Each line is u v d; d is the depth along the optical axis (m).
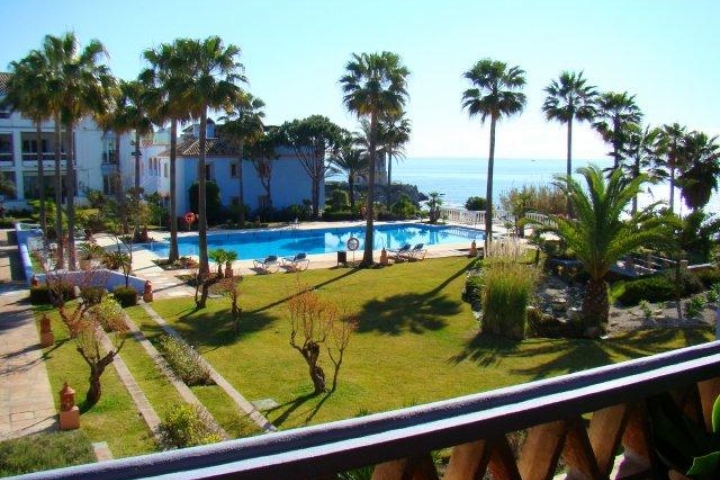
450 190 105.88
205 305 21.44
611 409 2.29
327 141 46.66
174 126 29.23
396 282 25.42
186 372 13.96
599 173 18.22
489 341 17.39
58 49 24.66
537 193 38.94
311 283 25.31
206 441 9.29
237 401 12.50
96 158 49.19
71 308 19.84
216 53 25.05
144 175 51.38
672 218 18.67
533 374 14.62
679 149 33.72
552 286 23.83
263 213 45.28
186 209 43.88
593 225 17.86
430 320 19.66
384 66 27.61
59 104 24.44
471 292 22.52
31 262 27.52
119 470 1.39
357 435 1.65
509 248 18.59
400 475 1.68
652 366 2.27
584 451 2.14
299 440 1.58
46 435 9.34
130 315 19.92
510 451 1.86
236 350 16.44
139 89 35.34
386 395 13.23
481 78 30.66
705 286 21.97
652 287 20.95
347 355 16.08
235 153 44.94
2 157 44.31
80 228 36.59
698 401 2.53
